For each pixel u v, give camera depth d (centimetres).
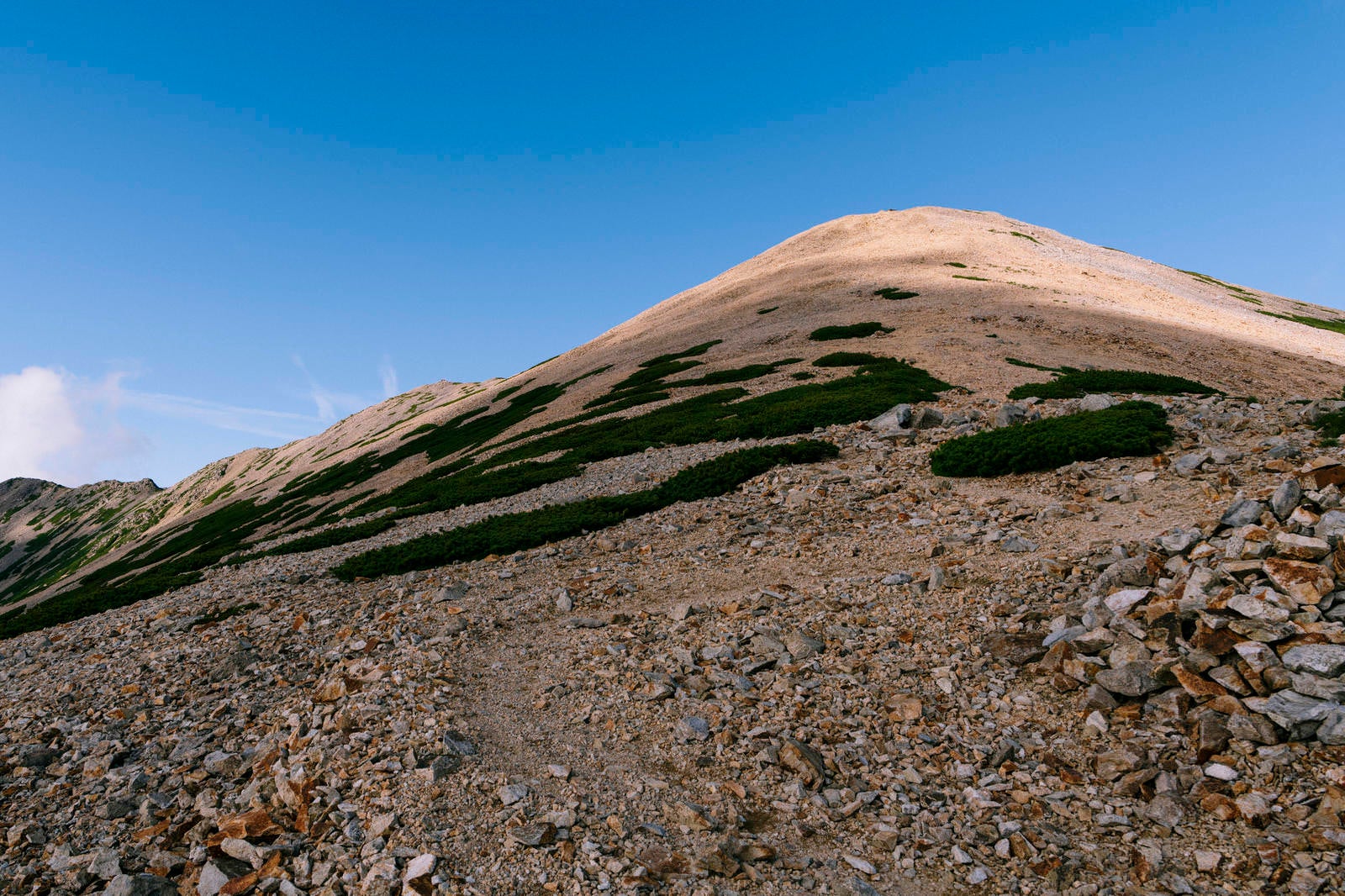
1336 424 1554
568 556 1833
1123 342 4859
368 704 1002
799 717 895
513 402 7488
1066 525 1412
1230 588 899
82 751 1041
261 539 4903
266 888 667
